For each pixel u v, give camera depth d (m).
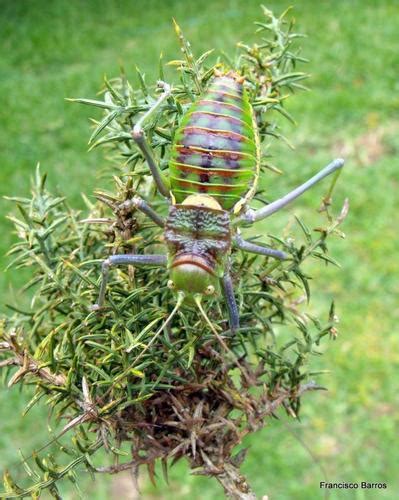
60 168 0.58
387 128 0.57
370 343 0.43
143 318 0.16
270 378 0.17
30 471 0.15
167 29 0.76
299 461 0.39
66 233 0.19
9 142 0.62
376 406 0.41
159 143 0.17
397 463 0.38
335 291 0.46
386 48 0.66
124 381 0.15
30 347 0.17
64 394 0.15
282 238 0.19
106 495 0.37
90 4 0.84
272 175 0.54
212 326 0.15
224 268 0.16
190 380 0.16
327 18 0.72
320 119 0.58
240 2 0.78
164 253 0.18
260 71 0.18
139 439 0.16
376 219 0.50
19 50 0.76
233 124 0.16
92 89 0.67
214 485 0.38
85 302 0.16
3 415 0.42
